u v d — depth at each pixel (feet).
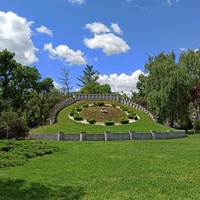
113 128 133.08
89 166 51.75
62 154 65.98
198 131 165.17
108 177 43.70
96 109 159.22
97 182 40.78
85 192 36.19
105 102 173.58
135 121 146.10
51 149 70.23
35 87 211.20
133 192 35.99
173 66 157.48
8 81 177.47
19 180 42.19
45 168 50.55
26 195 35.27
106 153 66.85
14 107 185.88
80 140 104.17
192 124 182.09
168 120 171.53
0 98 174.60
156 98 152.35
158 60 174.81
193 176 43.78
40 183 40.47
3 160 55.21
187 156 61.57
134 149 74.02
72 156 62.90
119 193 35.60
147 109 163.63
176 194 35.04
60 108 160.86
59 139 104.73
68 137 105.29
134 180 41.65
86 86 297.33
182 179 42.11
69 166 52.01
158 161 56.13
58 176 44.50
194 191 36.22
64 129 128.36
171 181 41.01
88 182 40.88
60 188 38.06
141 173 46.21
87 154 65.51
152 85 162.50
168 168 49.60
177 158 59.16
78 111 156.15
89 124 137.59
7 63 172.24
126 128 133.90
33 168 50.75
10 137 102.32
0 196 35.01
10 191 36.94
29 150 65.98
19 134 103.86
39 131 126.21
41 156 63.41
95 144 87.15
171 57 170.30
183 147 78.23
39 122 243.40
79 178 43.19
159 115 156.35
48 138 107.34
